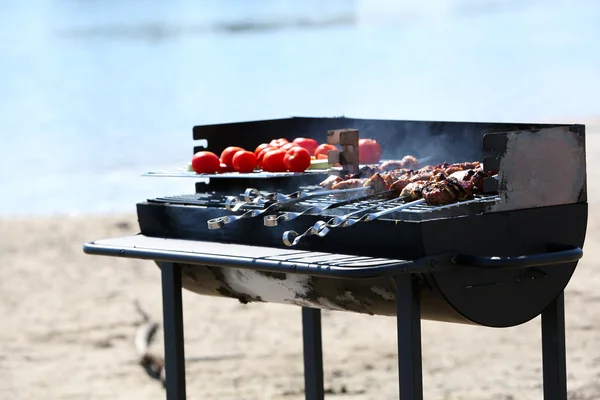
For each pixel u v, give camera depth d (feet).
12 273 51.78
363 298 19.61
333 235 19.57
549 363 20.45
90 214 64.64
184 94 122.42
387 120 25.38
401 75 130.93
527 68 133.49
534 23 202.69
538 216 19.42
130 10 278.26
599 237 50.57
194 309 43.70
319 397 25.71
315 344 25.55
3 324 42.86
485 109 100.78
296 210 20.61
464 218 18.48
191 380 34.06
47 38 205.16
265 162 22.86
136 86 132.87
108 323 42.32
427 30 199.41
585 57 141.90
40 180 76.79
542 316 20.49
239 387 33.17
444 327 39.04
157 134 95.96
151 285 48.44
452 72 132.26
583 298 41.09
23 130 102.47
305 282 20.25
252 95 118.52
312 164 22.97
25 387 34.81
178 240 22.16
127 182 74.28
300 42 181.57
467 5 272.31
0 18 260.21
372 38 184.85
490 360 34.53
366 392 31.89
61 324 42.50
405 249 18.33
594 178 64.64
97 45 188.96
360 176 22.17
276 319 41.60
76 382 35.17
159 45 184.65
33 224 62.64
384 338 38.01
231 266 19.62
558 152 19.60
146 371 36.24
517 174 19.11
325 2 306.96
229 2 308.60
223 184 25.18
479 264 18.12
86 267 52.49
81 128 102.22
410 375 18.56
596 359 33.81
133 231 59.21
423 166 24.44
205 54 167.63
